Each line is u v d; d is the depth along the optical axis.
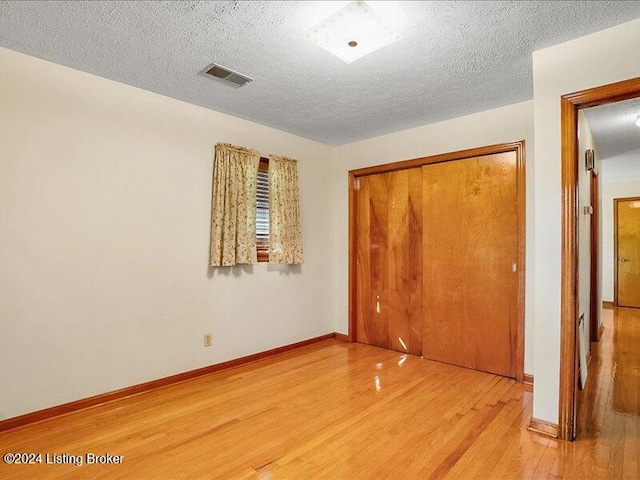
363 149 4.12
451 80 2.56
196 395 2.69
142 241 2.74
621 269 6.51
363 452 1.94
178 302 2.95
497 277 3.15
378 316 4.04
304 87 2.68
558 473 1.75
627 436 2.09
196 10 1.78
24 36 2.02
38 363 2.26
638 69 1.84
